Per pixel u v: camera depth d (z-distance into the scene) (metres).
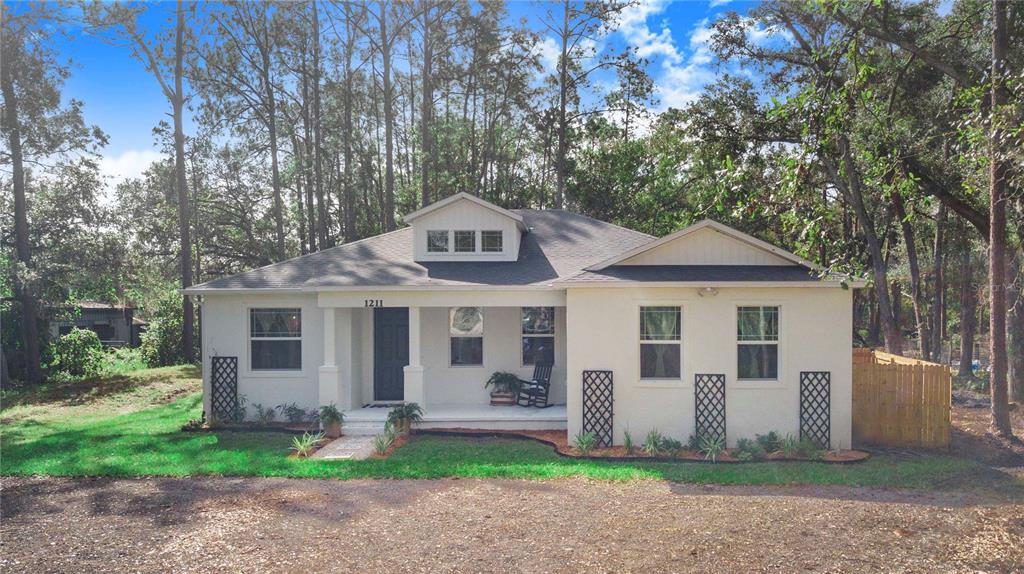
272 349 15.59
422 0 32.88
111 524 8.06
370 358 16.34
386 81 31.67
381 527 7.84
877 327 38.22
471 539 7.38
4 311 25.19
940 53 18.48
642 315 12.74
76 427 15.60
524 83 37.12
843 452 12.08
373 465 11.06
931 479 10.06
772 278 12.20
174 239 38.62
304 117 33.25
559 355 16.11
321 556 6.91
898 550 6.88
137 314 41.91
